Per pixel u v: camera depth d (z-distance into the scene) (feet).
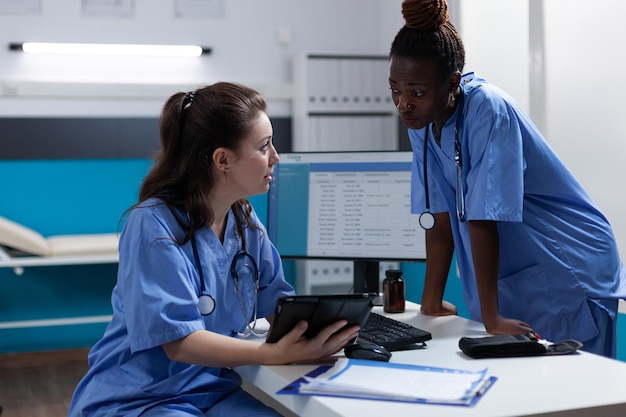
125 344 5.53
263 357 5.07
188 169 5.63
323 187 7.62
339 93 16.43
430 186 6.67
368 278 7.52
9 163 15.53
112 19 15.93
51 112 15.71
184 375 5.50
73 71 15.81
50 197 15.78
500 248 6.26
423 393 4.25
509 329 5.68
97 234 16.02
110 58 15.99
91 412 5.53
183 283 5.32
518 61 12.22
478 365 4.93
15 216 15.61
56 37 15.64
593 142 10.40
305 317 5.01
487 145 5.78
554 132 11.12
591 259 6.25
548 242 6.20
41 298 15.88
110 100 16.03
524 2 12.00
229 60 16.70
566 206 6.33
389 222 7.39
